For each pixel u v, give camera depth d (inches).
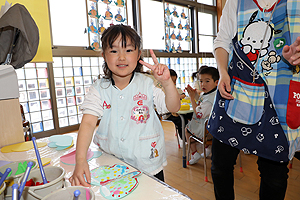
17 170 22.5
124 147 32.8
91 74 157.0
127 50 30.8
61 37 141.3
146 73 39.2
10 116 38.0
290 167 80.5
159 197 19.2
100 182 22.3
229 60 43.1
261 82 38.0
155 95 34.9
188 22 206.7
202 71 80.1
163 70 29.3
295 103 35.6
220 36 44.8
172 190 20.2
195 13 208.7
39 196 16.9
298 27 34.7
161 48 190.4
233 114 40.3
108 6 154.6
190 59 212.4
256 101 38.4
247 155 94.6
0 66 36.0
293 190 65.5
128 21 171.3
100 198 19.6
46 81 137.7
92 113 31.3
